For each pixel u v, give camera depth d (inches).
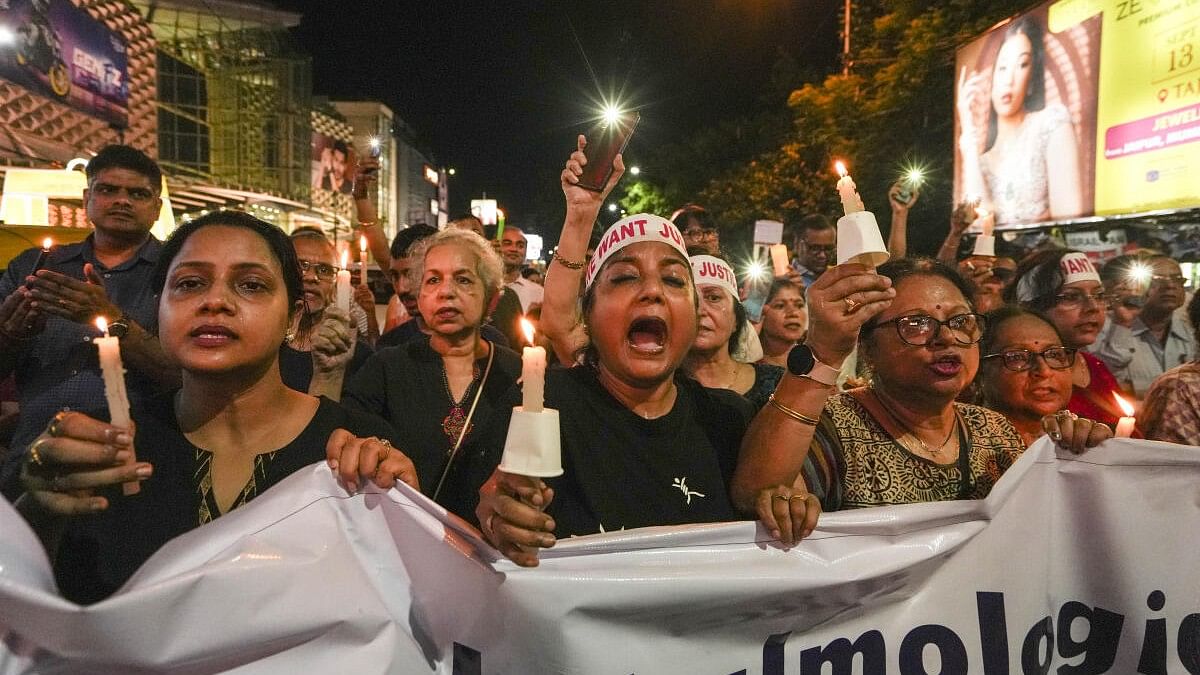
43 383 112.8
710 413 79.7
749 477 68.9
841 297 62.9
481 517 59.4
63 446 50.1
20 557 49.1
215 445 66.8
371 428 72.2
